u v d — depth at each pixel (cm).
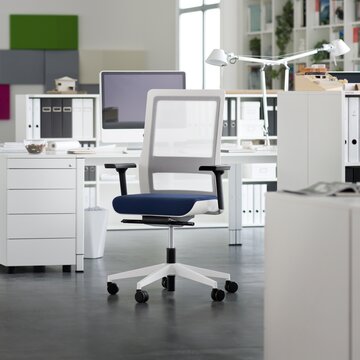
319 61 1080
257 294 600
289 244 353
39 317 532
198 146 622
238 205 849
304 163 636
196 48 1324
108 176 962
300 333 345
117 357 442
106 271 697
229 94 947
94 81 1409
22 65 1393
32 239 684
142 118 763
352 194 347
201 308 554
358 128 622
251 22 1204
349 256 312
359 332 309
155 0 1390
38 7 1399
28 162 681
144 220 589
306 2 1103
